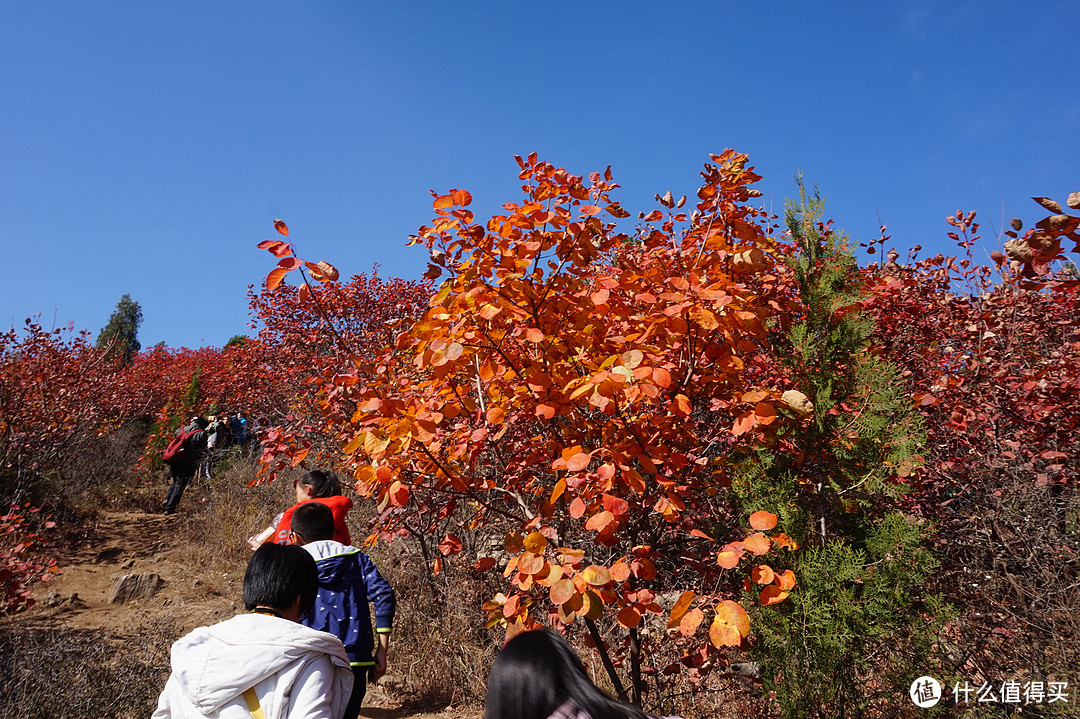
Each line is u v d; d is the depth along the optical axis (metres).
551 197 2.73
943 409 4.04
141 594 6.40
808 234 3.12
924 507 3.58
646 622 3.42
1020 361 4.20
